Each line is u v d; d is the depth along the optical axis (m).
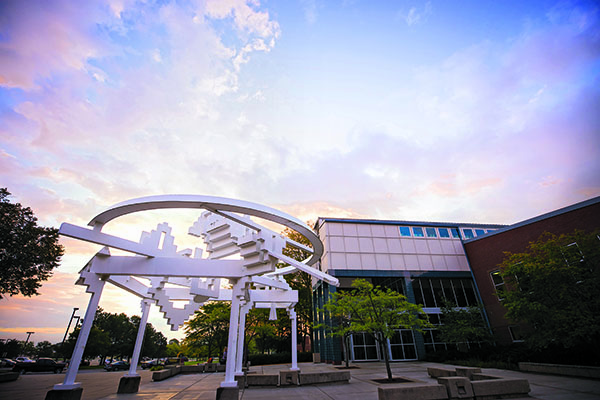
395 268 29.44
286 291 16.39
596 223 20.69
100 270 9.84
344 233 30.27
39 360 31.17
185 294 15.32
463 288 29.91
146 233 10.64
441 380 9.69
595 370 12.62
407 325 15.57
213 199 9.06
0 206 21.55
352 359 25.69
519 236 25.97
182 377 18.56
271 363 31.67
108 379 19.62
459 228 33.03
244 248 11.20
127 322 82.25
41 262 23.58
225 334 31.58
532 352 17.84
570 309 14.02
